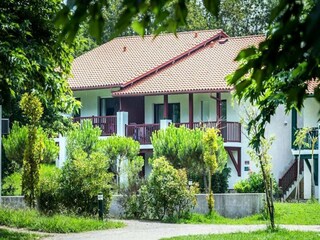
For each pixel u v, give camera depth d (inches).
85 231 1100.5
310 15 158.4
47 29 949.8
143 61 2240.4
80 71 2255.2
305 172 1859.0
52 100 1019.3
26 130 1662.2
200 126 1876.2
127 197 1362.0
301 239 956.6
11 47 908.6
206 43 2260.1
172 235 1047.6
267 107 587.8
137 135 2000.5
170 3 211.5
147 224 1247.5
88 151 1748.3
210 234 1026.7
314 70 233.6
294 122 1918.1
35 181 1212.5
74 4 205.8
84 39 998.4
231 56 2130.9
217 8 201.8
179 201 1328.7
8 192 1606.8
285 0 186.5
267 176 1101.1
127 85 2086.6
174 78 2047.2
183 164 1660.9
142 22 211.5
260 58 205.3
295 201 1736.0
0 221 1111.6
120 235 1046.4
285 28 185.8
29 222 1099.3
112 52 2357.3
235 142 1910.7
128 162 1476.4
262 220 1326.3
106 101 2166.6
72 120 1940.2
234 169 1923.0
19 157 1663.4
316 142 1820.9
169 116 2071.9
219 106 1929.1
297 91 212.2
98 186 1231.5
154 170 1347.2
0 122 1249.4
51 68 976.3
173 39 2342.5
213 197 1375.5
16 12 952.3
